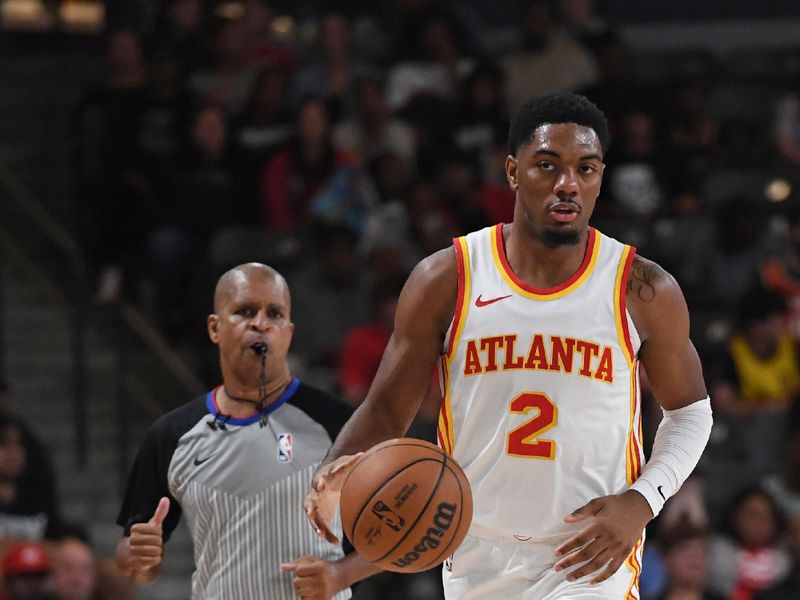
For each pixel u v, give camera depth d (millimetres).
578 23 29984
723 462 23766
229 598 11922
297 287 23922
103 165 25531
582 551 9570
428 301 9992
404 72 28641
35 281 25562
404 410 10211
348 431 10164
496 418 9859
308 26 31969
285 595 11883
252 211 25438
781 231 26219
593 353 9750
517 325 9797
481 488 9969
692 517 21016
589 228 10070
